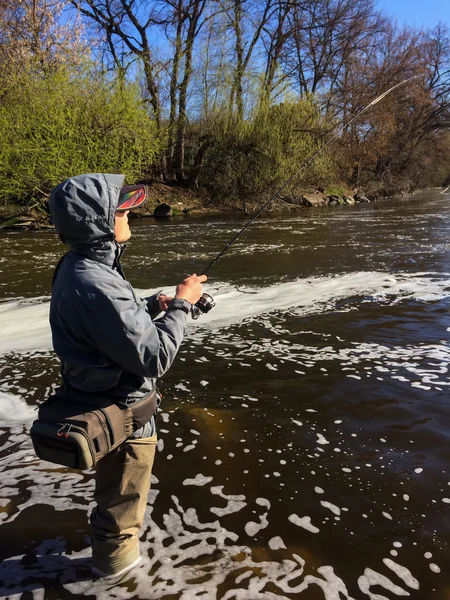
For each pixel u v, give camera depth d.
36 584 1.95
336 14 27.17
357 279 7.30
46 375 4.06
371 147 29.92
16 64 14.99
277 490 2.52
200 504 2.42
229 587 1.92
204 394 3.65
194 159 23.64
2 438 3.06
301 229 13.86
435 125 35.75
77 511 2.39
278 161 20.28
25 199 15.84
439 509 2.35
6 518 2.34
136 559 2.03
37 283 7.58
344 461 2.76
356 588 1.91
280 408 3.40
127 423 1.70
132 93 16.77
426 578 1.96
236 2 21.00
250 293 6.70
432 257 8.81
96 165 16.06
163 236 12.91
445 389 3.60
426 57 32.91
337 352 4.42
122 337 1.54
